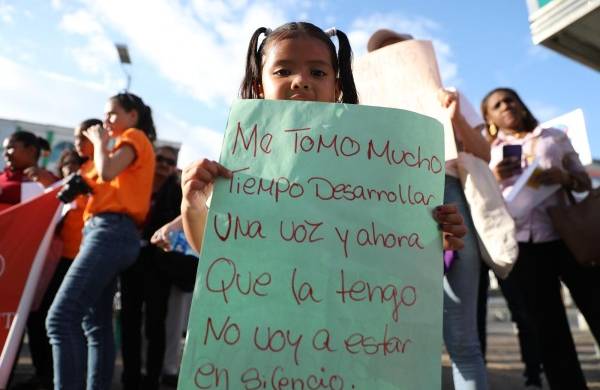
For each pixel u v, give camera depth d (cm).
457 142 210
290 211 111
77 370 196
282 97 142
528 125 296
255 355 102
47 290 309
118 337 430
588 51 252
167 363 345
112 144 250
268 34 162
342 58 174
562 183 252
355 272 109
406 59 220
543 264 244
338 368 103
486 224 190
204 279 105
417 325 109
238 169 114
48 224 263
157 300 288
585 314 240
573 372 226
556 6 238
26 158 332
